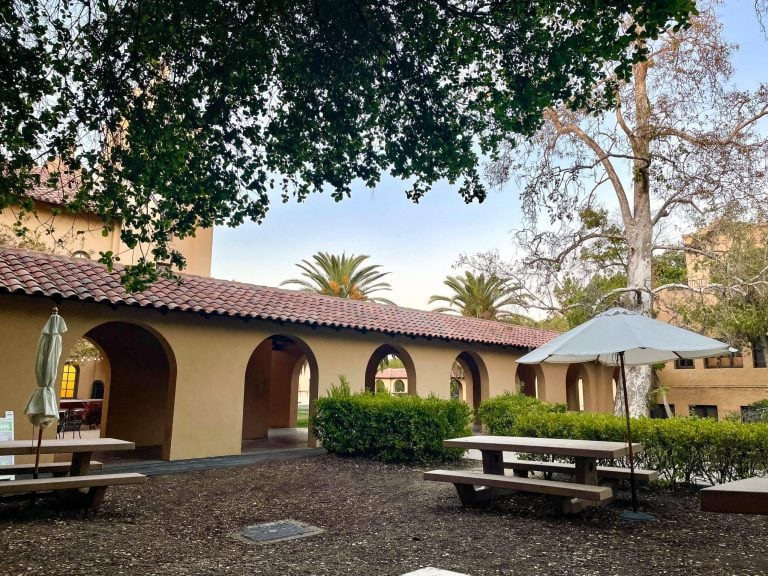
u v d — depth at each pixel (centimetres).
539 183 1662
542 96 606
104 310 1112
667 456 836
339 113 674
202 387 1241
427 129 691
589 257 1852
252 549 557
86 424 1959
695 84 1538
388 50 657
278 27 632
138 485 909
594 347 636
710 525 627
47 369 677
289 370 2269
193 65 638
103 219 691
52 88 603
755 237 1712
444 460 1174
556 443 714
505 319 2995
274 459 1206
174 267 2006
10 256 1086
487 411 1530
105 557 500
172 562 499
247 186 702
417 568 484
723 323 1741
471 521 657
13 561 473
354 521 682
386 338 1650
